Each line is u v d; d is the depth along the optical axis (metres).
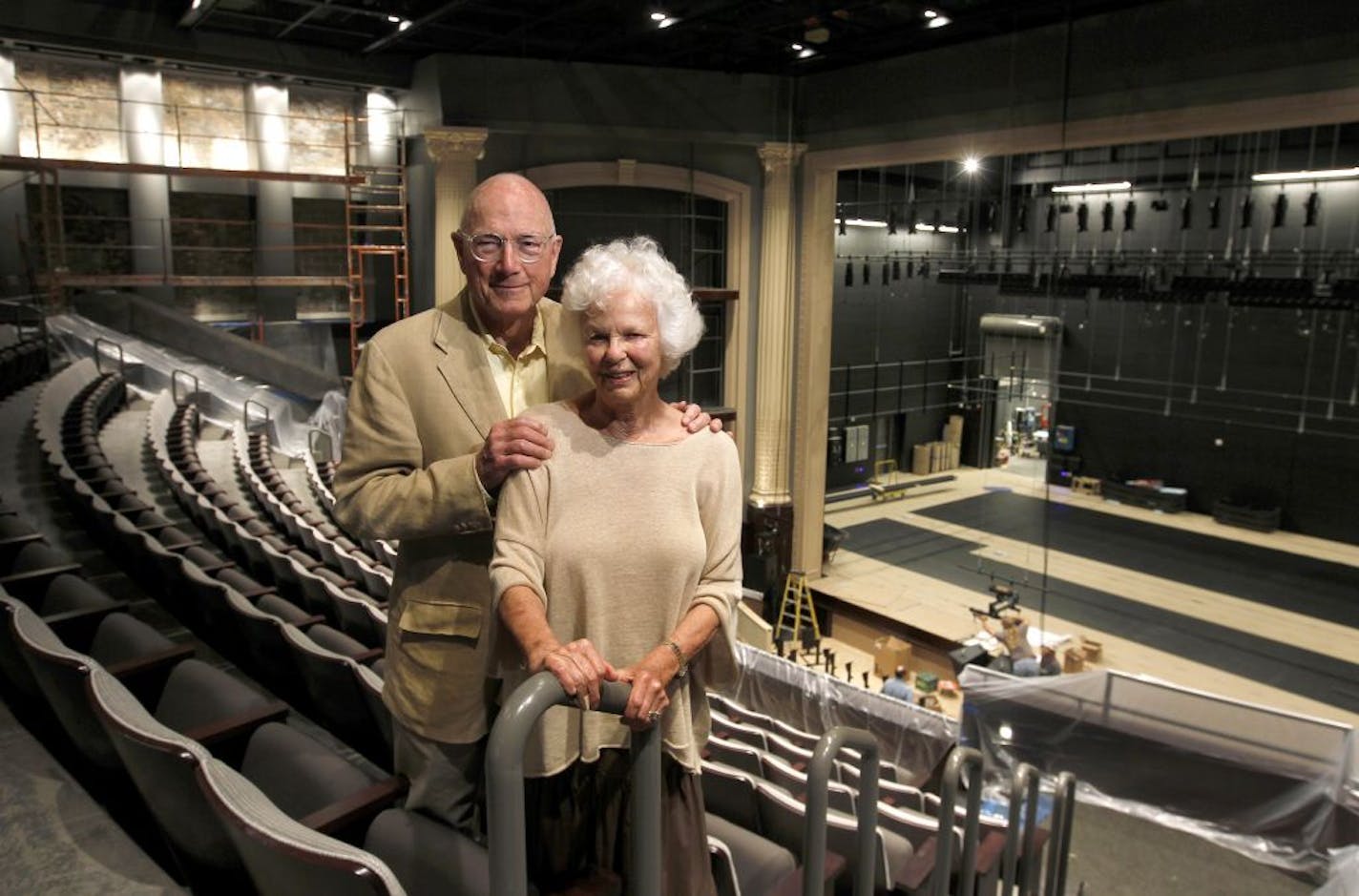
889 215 20.20
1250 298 15.80
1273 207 18.95
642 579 1.71
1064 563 18.70
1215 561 18.73
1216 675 13.93
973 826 2.75
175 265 16.23
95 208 15.53
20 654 3.10
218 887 2.34
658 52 15.18
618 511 1.72
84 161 14.31
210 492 8.05
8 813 2.70
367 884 1.69
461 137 14.70
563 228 16.23
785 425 17.30
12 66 14.46
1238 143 18.91
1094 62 12.91
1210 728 8.49
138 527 6.04
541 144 15.56
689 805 1.87
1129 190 18.64
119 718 2.22
